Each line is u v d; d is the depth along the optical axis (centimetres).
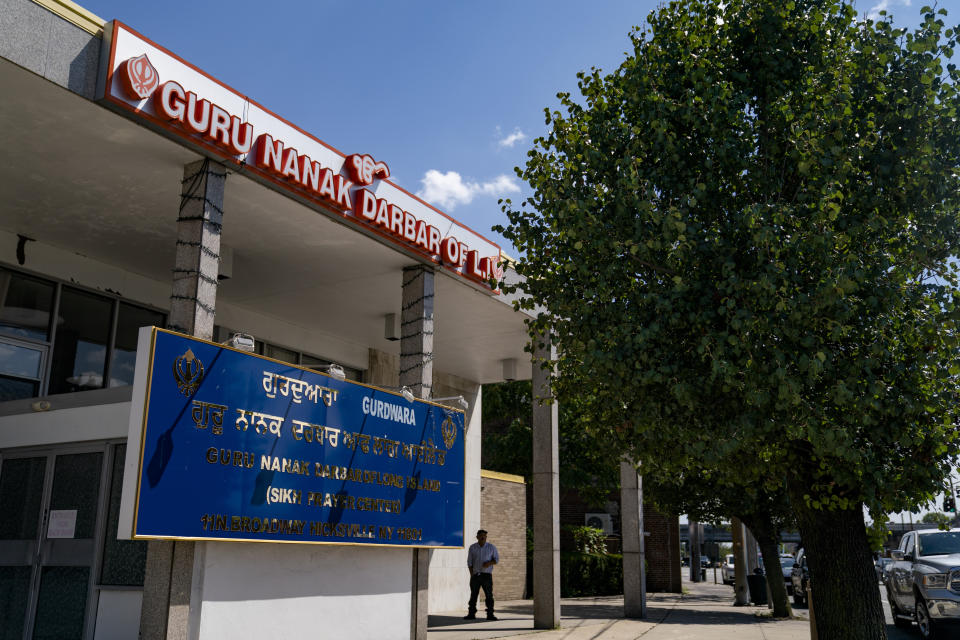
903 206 753
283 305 1498
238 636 866
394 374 1900
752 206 702
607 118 889
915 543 1511
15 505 988
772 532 1919
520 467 3462
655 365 798
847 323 731
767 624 1638
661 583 3189
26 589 947
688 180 821
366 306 1505
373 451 1070
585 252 875
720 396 779
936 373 720
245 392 873
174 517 775
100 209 1053
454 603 1939
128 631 866
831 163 723
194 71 866
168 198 1012
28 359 1143
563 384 994
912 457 748
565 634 1336
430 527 1168
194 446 804
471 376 2080
